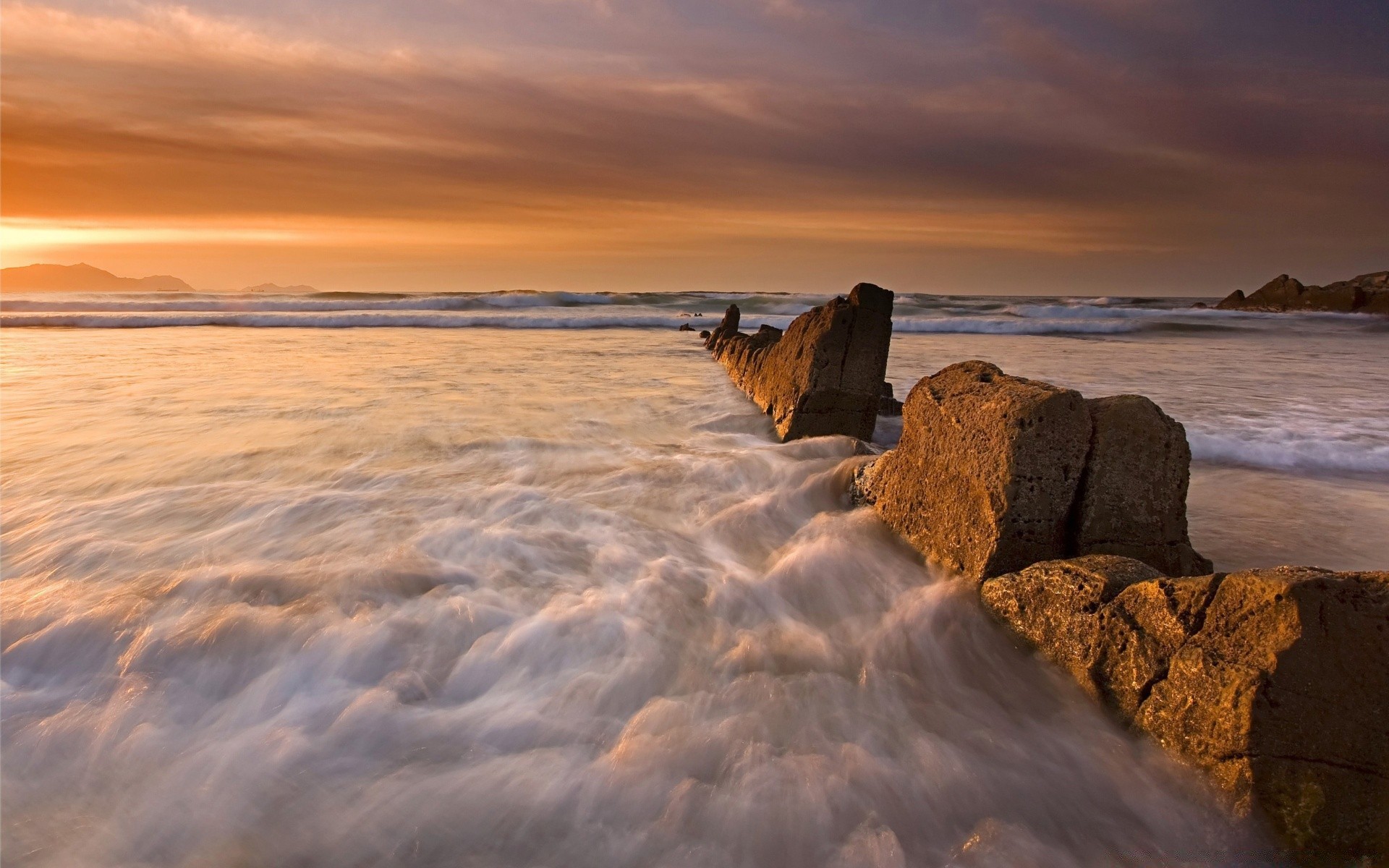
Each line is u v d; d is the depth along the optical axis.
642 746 3.50
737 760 3.44
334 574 5.04
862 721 3.79
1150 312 45.50
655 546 5.93
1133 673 3.57
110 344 20.70
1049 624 4.09
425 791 3.23
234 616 4.40
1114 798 3.32
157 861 2.90
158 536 5.78
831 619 4.86
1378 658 2.79
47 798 3.17
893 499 6.04
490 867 2.89
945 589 4.82
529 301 43.88
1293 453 8.98
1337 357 20.45
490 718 3.72
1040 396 4.58
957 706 3.96
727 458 8.38
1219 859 2.99
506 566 5.38
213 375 14.55
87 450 8.40
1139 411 4.52
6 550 5.46
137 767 3.34
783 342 11.16
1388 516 6.97
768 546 6.07
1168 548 4.51
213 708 3.72
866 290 9.02
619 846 3.00
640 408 11.77
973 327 31.50
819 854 3.00
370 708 3.73
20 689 3.84
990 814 3.23
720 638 4.55
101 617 4.38
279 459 8.13
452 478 7.56
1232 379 15.38
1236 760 3.02
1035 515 4.55
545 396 12.71
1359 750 2.80
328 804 3.16
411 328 29.20
